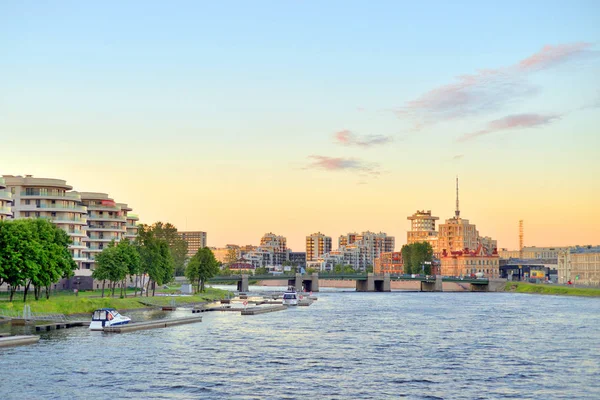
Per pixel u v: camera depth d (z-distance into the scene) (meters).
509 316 187.88
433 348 115.19
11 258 143.00
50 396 75.00
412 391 80.00
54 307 154.25
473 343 122.31
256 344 118.12
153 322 143.50
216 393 77.69
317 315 191.50
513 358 104.19
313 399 75.69
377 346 117.44
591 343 122.62
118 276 189.12
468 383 84.62
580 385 83.81
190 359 99.62
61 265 161.00
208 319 170.75
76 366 91.56
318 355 105.81
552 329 148.62
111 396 75.50
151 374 87.50
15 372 86.88
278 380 85.38
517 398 76.94
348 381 85.25
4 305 142.62
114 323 134.62
